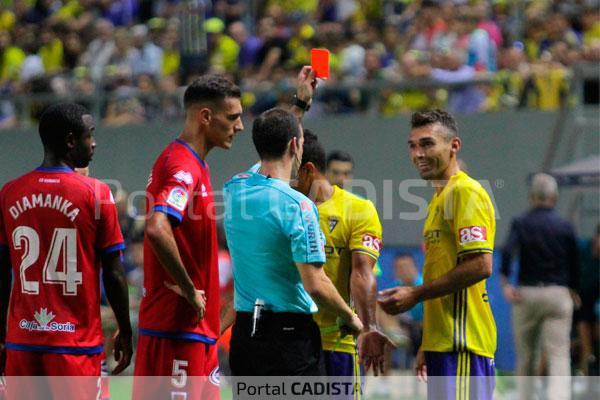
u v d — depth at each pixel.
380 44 52.38
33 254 21.06
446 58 48.41
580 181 38.78
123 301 21.59
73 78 56.28
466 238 21.34
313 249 19.41
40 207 21.05
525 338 35.62
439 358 21.97
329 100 49.81
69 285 21.05
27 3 66.25
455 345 21.86
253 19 58.81
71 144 21.30
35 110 55.12
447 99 47.66
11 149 53.91
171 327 21.03
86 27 60.62
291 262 19.81
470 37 49.09
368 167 47.88
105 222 21.30
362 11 55.53
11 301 21.39
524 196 45.62
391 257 46.53
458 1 52.94
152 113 53.00
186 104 21.38
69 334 21.02
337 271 22.30
